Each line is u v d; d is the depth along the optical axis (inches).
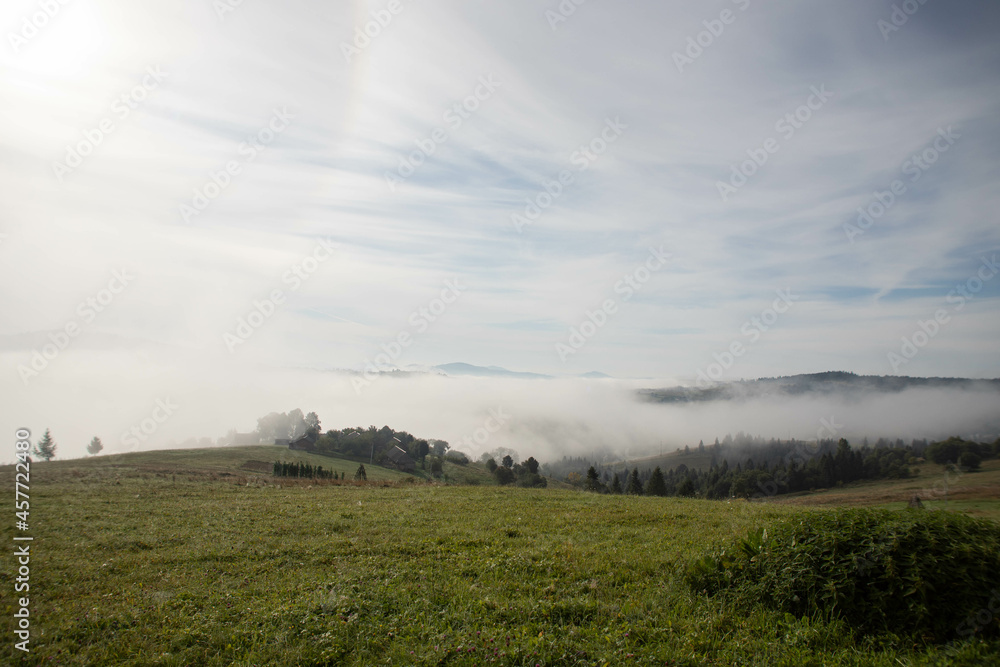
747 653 354.3
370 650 375.6
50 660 373.7
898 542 394.0
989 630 346.6
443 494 1330.0
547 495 1333.7
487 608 444.1
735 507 1061.8
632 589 491.2
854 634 365.7
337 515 964.6
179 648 391.2
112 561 641.0
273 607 456.4
